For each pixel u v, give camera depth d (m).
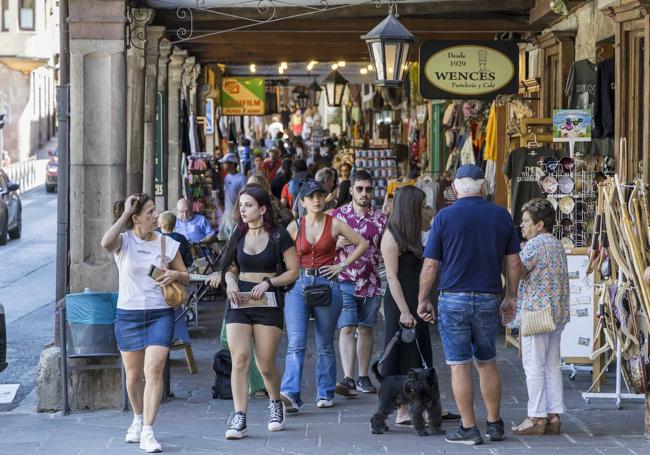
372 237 18.77
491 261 15.14
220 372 19.08
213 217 39.19
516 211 23.31
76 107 18.83
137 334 15.47
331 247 17.69
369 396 18.92
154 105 28.62
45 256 47.88
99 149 18.88
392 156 45.28
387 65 20.77
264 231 15.98
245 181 39.59
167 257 15.54
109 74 18.86
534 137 23.36
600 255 18.30
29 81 105.44
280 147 66.12
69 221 19.45
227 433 15.93
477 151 32.56
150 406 15.41
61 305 18.53
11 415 18.20
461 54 25.95
